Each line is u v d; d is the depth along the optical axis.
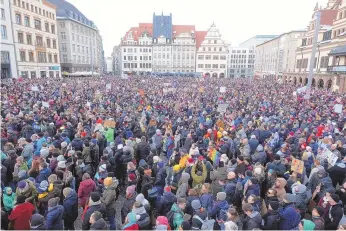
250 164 8.84
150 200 6.71
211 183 8.21
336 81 43.28
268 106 21.31
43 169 7.56
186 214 5.79
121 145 9.74
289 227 5.42
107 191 6.58
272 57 86.19
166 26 97.88
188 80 55.00
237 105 22.55
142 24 104.56
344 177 8.59
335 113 18.34
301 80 59.50
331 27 48.09
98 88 33.56
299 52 61.34
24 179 6.75
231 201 7.12
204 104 22.62
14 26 49.25
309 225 5.37
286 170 8.77
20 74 51.44
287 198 5.69
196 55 94.88
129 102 23.11
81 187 7.06
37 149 10.05
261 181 7.61
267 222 5.46
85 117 15.73
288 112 18.56
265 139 12.28
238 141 11.84
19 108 17.09
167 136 12.28
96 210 5.83
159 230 5.07
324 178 7.30
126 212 6.25
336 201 5.79
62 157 8.20
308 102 23.03
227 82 49.97
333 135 12.48
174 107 20.48
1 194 6.78
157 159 8.69
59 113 17.14
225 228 4.94
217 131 13.10
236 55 126.00
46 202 6.45
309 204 7.29
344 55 40.91
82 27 83.50
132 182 7.44
